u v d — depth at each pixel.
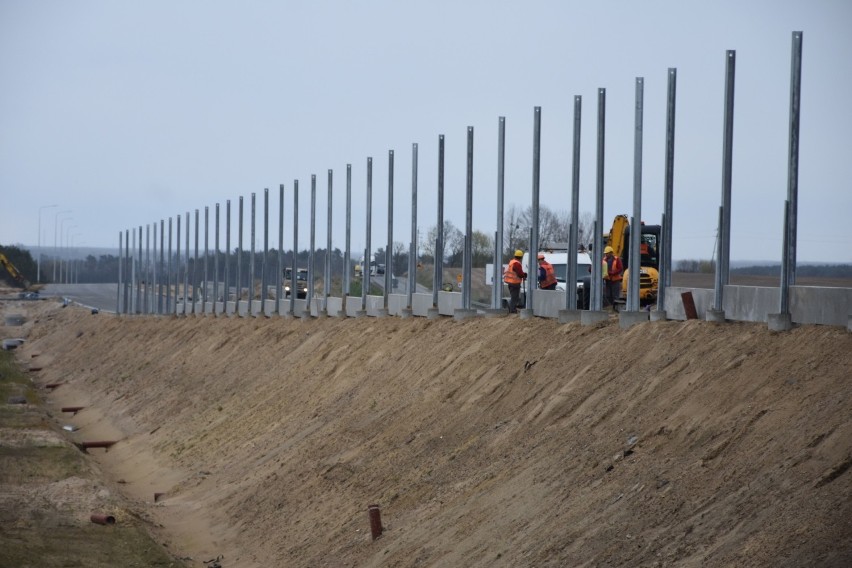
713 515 33.00
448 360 69.31
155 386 130.62
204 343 141.62
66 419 130.38
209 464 81.94
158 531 63.78
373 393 74.19
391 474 56.06
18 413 118.62
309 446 69.50
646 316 57.59
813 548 28.14
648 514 35.47
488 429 54.12
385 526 49.50
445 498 48.66
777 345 42.50
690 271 170.38
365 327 95.44
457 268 136.75
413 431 60.56
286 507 60.88
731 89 50.91
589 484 40.53
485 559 39.81
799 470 32.38
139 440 104.38
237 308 156.38
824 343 40.16
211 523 64.94
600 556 34.38
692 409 41.25
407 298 94.38
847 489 30.00
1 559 52.47
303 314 121.62
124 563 54.34
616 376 49.97
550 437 47.94
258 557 55.09
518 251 88.06
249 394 99.75
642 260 93.06
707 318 50.78
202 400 109.19
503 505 43.72
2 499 67.56
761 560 28.95
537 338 62.91
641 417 43.81
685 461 37.75
